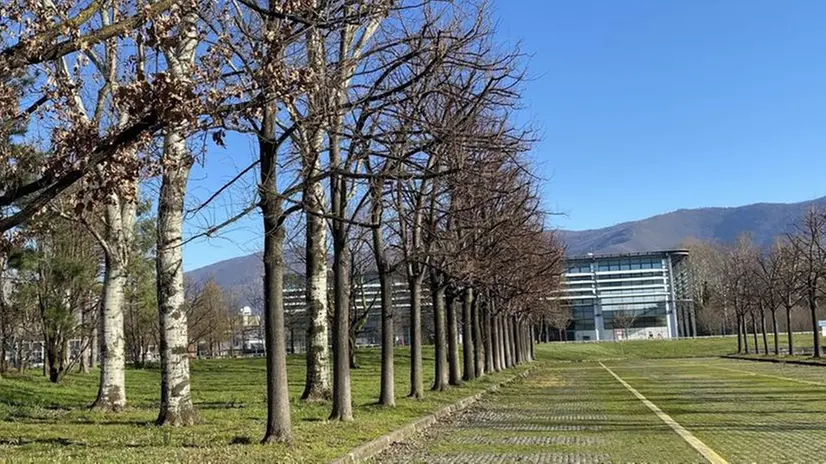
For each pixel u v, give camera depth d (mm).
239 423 14008
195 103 8312
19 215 7789
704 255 101062
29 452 10391
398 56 13492
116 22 8125
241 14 12711
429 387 26453
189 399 14094
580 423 16156
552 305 60656
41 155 11258
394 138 16234
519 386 31016
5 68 7625
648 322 102062
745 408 18516
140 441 11508
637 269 103188
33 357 45844
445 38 13820
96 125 10273
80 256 27484
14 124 11078
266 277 11422
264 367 45312
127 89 8125
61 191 8328
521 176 33469
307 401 18422
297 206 11133
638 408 19391
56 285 26594
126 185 9758
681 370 41438
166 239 13883
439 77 15570
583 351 79438
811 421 15344
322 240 19297
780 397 21484
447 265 21766
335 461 9820
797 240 48688
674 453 11258
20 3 7703
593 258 103938
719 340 85438
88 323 31016
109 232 17250
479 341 33781
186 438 11820
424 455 11672
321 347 19094
